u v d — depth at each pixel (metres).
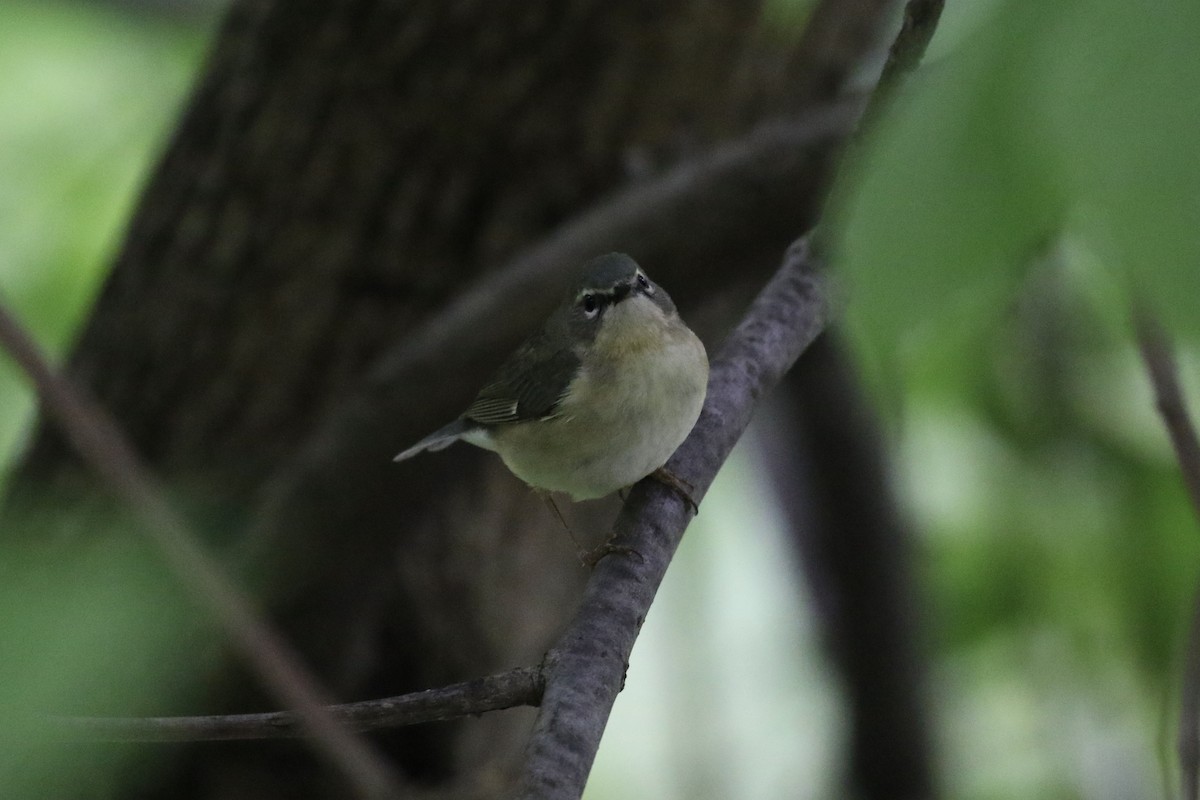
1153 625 11.25
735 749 14.02
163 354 10.70
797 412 12.08
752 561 15.09
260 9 10.57
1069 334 11.19
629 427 8.31
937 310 2.13
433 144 10.62
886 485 12.27
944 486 12.51
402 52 10.36
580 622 5.94
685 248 10.33
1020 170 2.11
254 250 10.64
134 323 10.80
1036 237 2.09
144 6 13.97
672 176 10.20
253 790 9.93
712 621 13.58
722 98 11.34
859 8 11.34
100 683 3.33
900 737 12.81
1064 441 11.59
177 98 13.92
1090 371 11.38
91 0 13.87
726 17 10.90
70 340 13.03
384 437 9.73
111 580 3.50
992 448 12.19
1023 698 12.80
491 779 10.30
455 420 9.92
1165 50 1.99
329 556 9.87
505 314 9.69
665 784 14.62
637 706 15.43
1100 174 1.99
